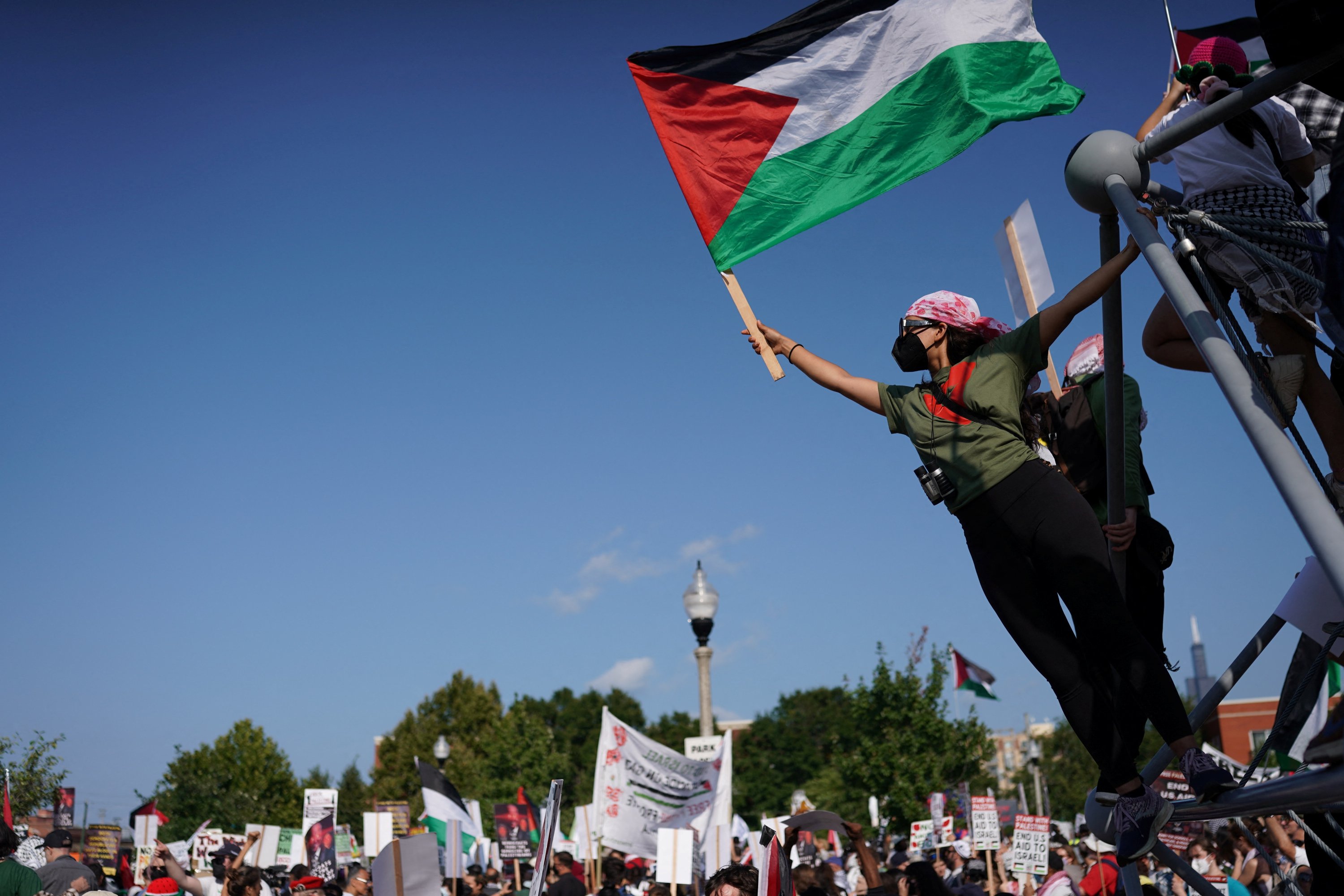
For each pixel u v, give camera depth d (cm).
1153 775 308
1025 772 5009
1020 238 395
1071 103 309
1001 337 277
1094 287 260
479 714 6662
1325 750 165
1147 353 295
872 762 3234
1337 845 281
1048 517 260
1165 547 324
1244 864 853
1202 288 260
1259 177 249
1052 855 1276
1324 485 223
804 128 332
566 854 1253
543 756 4891
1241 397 188
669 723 9900
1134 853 251
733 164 332
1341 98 201
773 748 9650
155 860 1096
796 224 322
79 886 781
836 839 2723
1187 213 236
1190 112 259
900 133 322
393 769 6431
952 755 3203
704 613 1519
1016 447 268
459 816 1733
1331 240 186
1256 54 355
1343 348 200
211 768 4044
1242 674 309
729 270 323
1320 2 180
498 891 1739
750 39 342
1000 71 317
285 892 1508
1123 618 252
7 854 675
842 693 10106
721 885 454
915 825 1975
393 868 570
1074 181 238
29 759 2036
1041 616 267
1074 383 382
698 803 1405
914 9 329
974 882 1254
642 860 1850
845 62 332
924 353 292
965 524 277
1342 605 280
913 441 282
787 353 317
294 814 4128
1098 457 349
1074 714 262
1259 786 205
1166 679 245
